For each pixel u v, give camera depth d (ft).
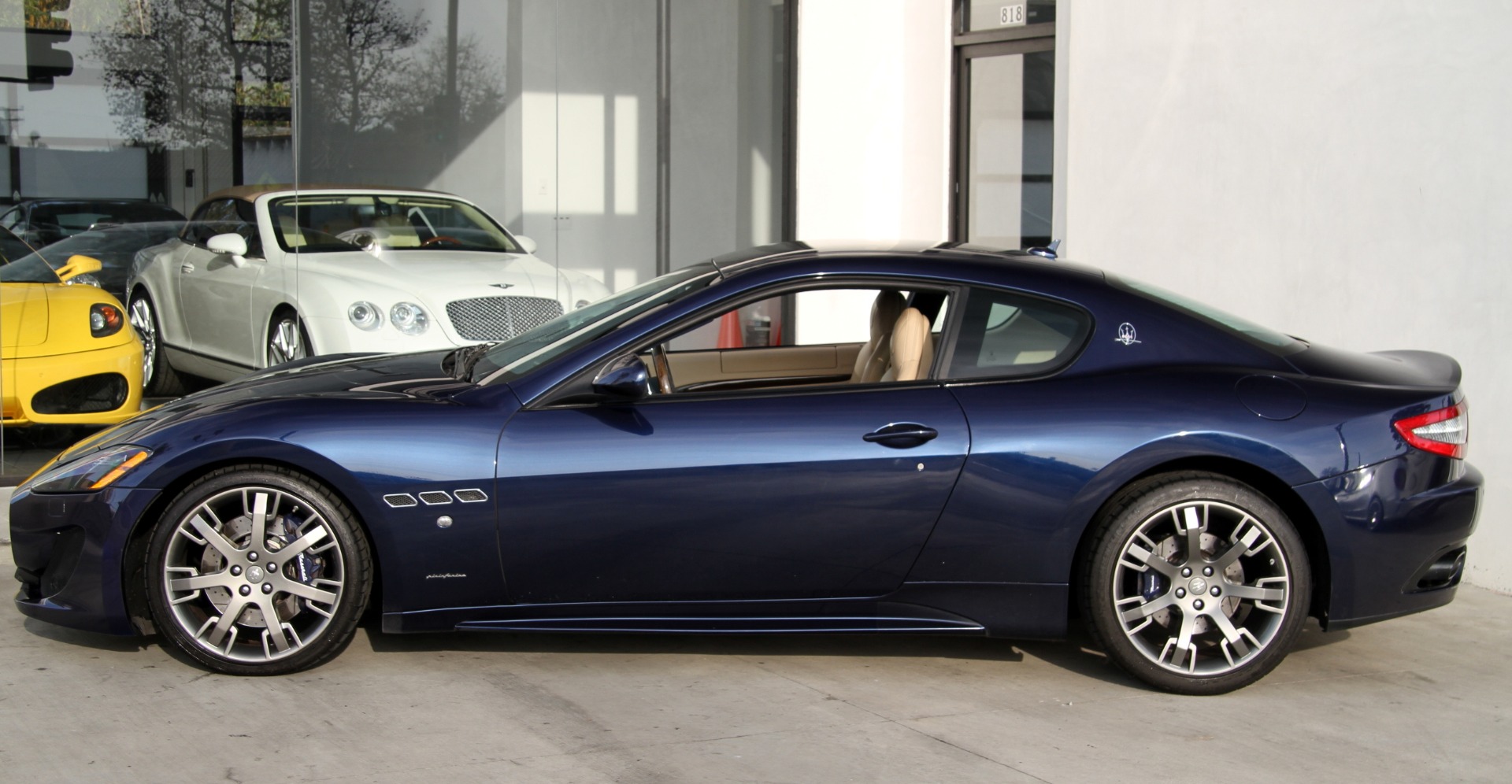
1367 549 13.39
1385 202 19.47
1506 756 12.35
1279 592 13.44
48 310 21.52
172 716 12.28
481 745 11.74
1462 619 17.01
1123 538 13.33
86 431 21.90
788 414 13.23
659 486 13.00
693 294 13.88
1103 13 23.47
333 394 13.65
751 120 29.04
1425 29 18.90
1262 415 13.32
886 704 13.19
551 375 13.46
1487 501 18.47
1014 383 13.55
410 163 25.00
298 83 23.94
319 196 24.07
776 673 14.05
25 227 21.58
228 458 12.91
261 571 13.08
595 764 11.40
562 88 26.63
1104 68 23.49
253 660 13.23
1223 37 21.57
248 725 12.10
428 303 24.57
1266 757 12.09
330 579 13.30
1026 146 28.40
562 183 26.71
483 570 13.12
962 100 29.58
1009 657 14.83
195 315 22.86
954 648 15.14
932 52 29.66
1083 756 11.95
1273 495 13.70
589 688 13.39
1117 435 13.17
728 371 14.48
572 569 13.20
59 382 21.61
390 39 24.75
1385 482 13.34
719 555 13.20
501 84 25.91
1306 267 20.54
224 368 23.15
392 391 13.76
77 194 22.04
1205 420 13.21
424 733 12.01
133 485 12.97
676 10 27.76
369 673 13.62
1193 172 22.12
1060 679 14.16
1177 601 13.46
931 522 13.25
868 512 13.16
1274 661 13.56
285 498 13.04
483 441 13.03
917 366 13.69
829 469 13.07
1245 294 21.43
